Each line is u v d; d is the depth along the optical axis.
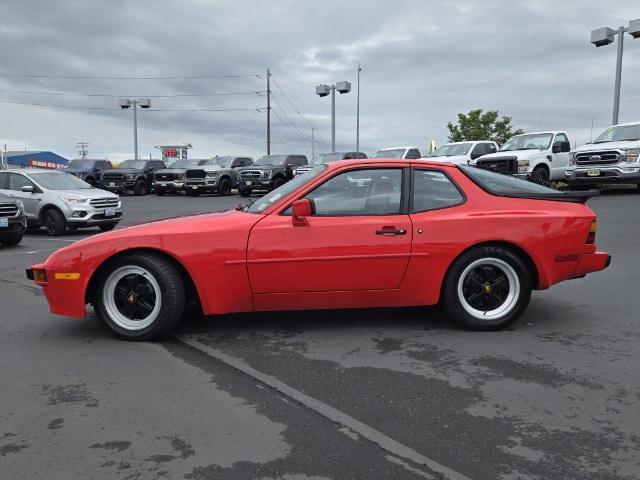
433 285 4.83
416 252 4.73
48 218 13.71
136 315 4.79
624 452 2.89
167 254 4.66
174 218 5.18
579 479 2.65
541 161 18.19
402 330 5.00
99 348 4.59
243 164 31.73
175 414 3.36
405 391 3.67
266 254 4.62
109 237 4.67
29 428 3.20
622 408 3.40
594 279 7.06
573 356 4.30
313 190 4.79
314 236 4.65
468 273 4.89
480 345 4.58
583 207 5.08
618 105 22.70
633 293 6.33
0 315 5.71
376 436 3.07
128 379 3.91
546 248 4.88
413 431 3.12
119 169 31.20
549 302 5.96
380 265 4.72
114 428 3.19
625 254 8.66
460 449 2.93
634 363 4.15
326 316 5.47
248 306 4.75
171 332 5.00
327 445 2.97
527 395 3.59
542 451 2.90
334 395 3.61
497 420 3.25
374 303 4.85
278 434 3.10
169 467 2.78
